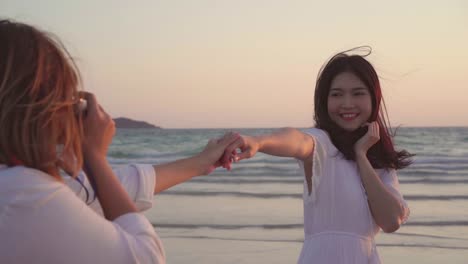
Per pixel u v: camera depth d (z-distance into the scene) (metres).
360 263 2.91
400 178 16.88
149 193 1.89
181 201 12.06
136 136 43.88
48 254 1.37
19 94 1.40
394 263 7.21
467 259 7.40
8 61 1.41
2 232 1.35
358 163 2.97
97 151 1.52
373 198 2.92
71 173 1.50
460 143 32.81
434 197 12.92
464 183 15.71
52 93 1.43
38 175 1.41
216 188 14.30
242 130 65.88
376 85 3.17
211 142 2.29
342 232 2.95
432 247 8.04
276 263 7.07
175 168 2.06
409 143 33.12
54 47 1.50
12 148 1.41
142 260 1.44
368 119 3.17
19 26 1.48
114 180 1.52
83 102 1.53
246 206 11.47
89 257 1.38
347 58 3.17
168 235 8.67
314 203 2.97
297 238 8.49
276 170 18.12
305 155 2.87
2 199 1.36
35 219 1.36
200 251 7.64
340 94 3.13
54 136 1.43
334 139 3.04
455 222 9.90
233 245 8.01
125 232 1.45
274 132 2.71
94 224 1.41
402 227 9.47
